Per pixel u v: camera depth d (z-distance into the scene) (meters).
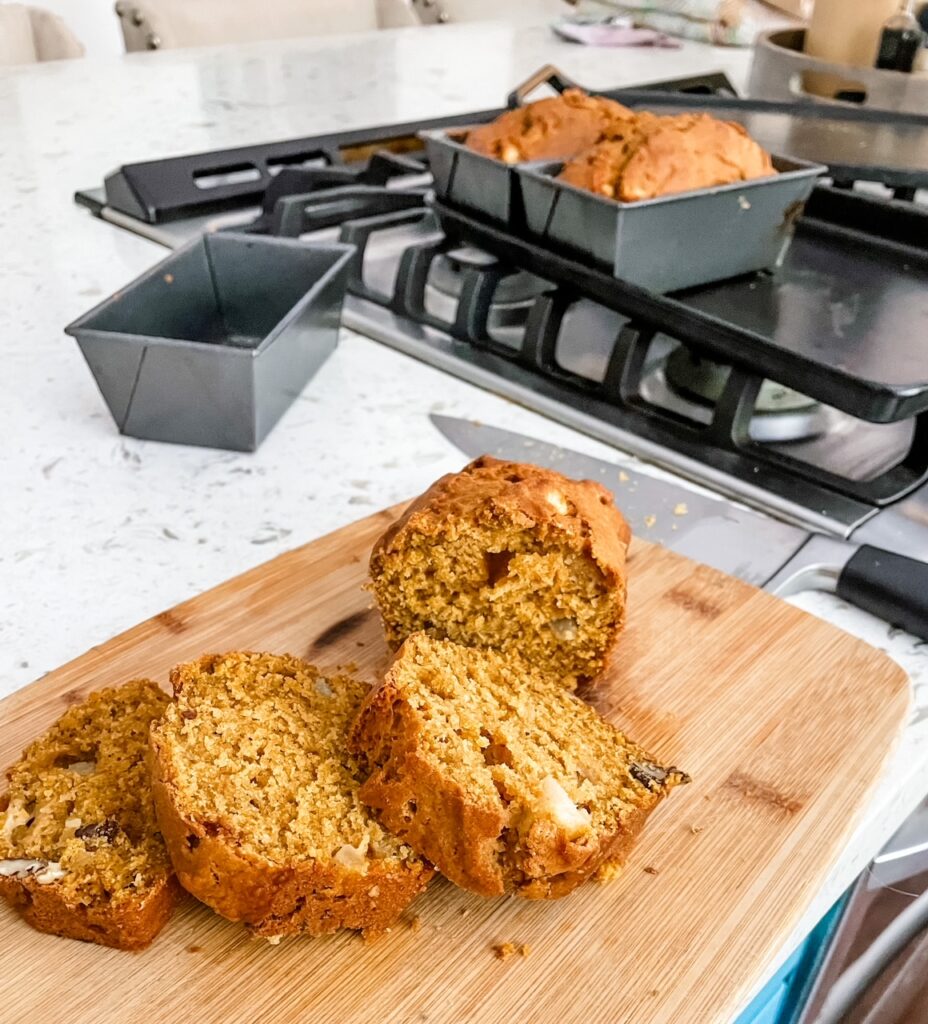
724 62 0.93
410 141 0.65
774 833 0.24
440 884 0.23
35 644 0.28
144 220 0.55
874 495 0.34
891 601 0.30
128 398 0.36
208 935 0.22
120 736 0.25
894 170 0.49
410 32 0.98
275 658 0.28
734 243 0.41
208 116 0.73
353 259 0.47
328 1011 0.20
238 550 0.32
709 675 0.29
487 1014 0.20
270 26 0.97
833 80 0.65
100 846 0.22
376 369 0.43
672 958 0.22
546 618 0.29
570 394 0.40
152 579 0.31
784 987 0.31
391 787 0.23
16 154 0.65
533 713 0.27
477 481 0.30
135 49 0.93
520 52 0.93
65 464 0.35
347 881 0.21
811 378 0.34
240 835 0.22
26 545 0.31
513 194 0.42
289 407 0.40
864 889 0.32
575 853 0.22
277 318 0.43
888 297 0.42
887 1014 0.37
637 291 0.38
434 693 0.27
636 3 1.02
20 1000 0.20
